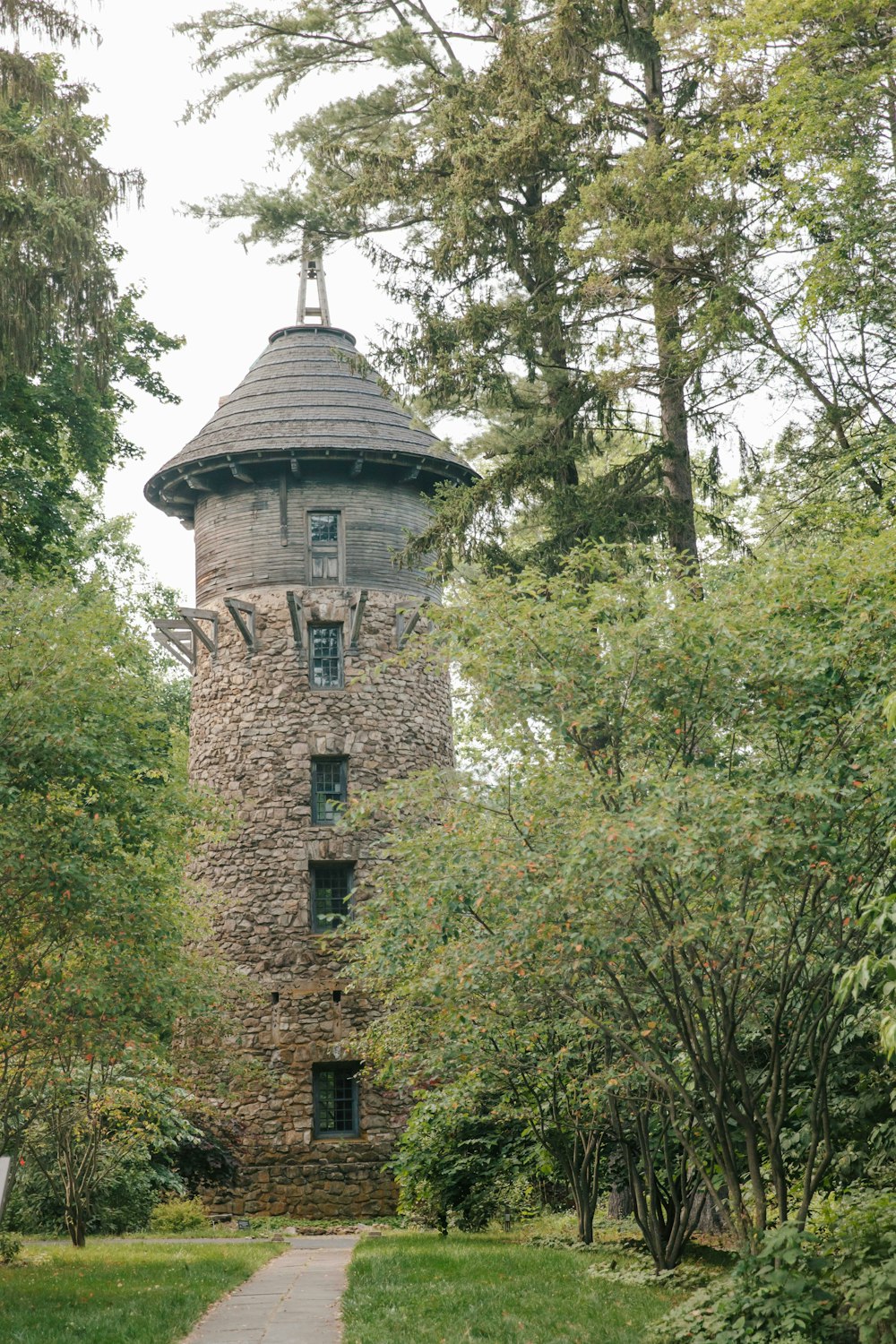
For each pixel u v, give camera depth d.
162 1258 15.02
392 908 10.88
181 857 14.17
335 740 26.45
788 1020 11.06
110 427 23.64
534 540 22.34
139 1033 12.93
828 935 10.12
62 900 11.66
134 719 12.97
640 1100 11.73
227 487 27.97
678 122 17.67
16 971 12.48
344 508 27.39
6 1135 14.20
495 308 18.28
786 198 17.00
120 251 23.64
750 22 15.93
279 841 25.98
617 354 17.95
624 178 16.86
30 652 12.15
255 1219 23.84
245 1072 18.89
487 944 10.06
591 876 9.19
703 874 9.43
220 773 26.80
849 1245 9.09
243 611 26.86
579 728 10.38
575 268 17.97
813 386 18.38
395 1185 24.42
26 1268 14.11
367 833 26.14
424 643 11.74
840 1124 11.70
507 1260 13.20
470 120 19.09
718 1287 9.34
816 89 16.27
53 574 22.73
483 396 18.62
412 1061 14.33
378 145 20.44
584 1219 15.10
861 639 9.62
